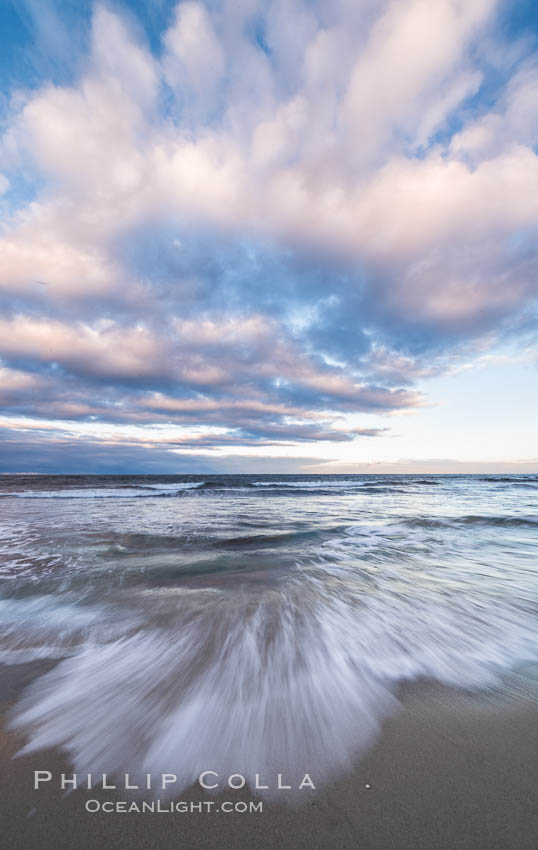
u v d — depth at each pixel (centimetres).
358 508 1448
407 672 264
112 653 294
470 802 152
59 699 230
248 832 141
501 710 218
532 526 966
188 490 2722
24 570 549
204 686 246
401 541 779
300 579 504
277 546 725
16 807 151
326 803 153
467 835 137
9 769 171
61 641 316
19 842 136
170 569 555
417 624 353
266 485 3525
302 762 177
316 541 775
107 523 1023
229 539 784
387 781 164
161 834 141
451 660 283
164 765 176
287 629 340
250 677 257
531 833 137
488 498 2006
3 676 259
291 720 210
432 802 152
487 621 361
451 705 223
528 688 243
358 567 568
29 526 966
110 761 178
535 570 553
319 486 3409
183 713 216
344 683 250
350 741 191
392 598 428
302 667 272
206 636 326
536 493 2447
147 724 206
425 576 520
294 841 137
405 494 2352
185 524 1004
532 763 174
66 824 144
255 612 383
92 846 135
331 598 427
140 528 933
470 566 576
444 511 1340
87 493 2355
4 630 338
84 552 670
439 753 181
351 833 139
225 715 214
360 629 341
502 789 158
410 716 212
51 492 2422
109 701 228
